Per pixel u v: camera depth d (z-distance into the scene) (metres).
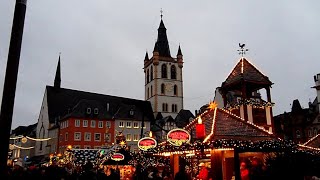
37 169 15.02
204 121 15.42
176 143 12.52
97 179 17.05
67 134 77.19
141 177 20.00
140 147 15.95
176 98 110.69
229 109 21.39
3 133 5.77
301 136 60.53
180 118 97.88
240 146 13.16
